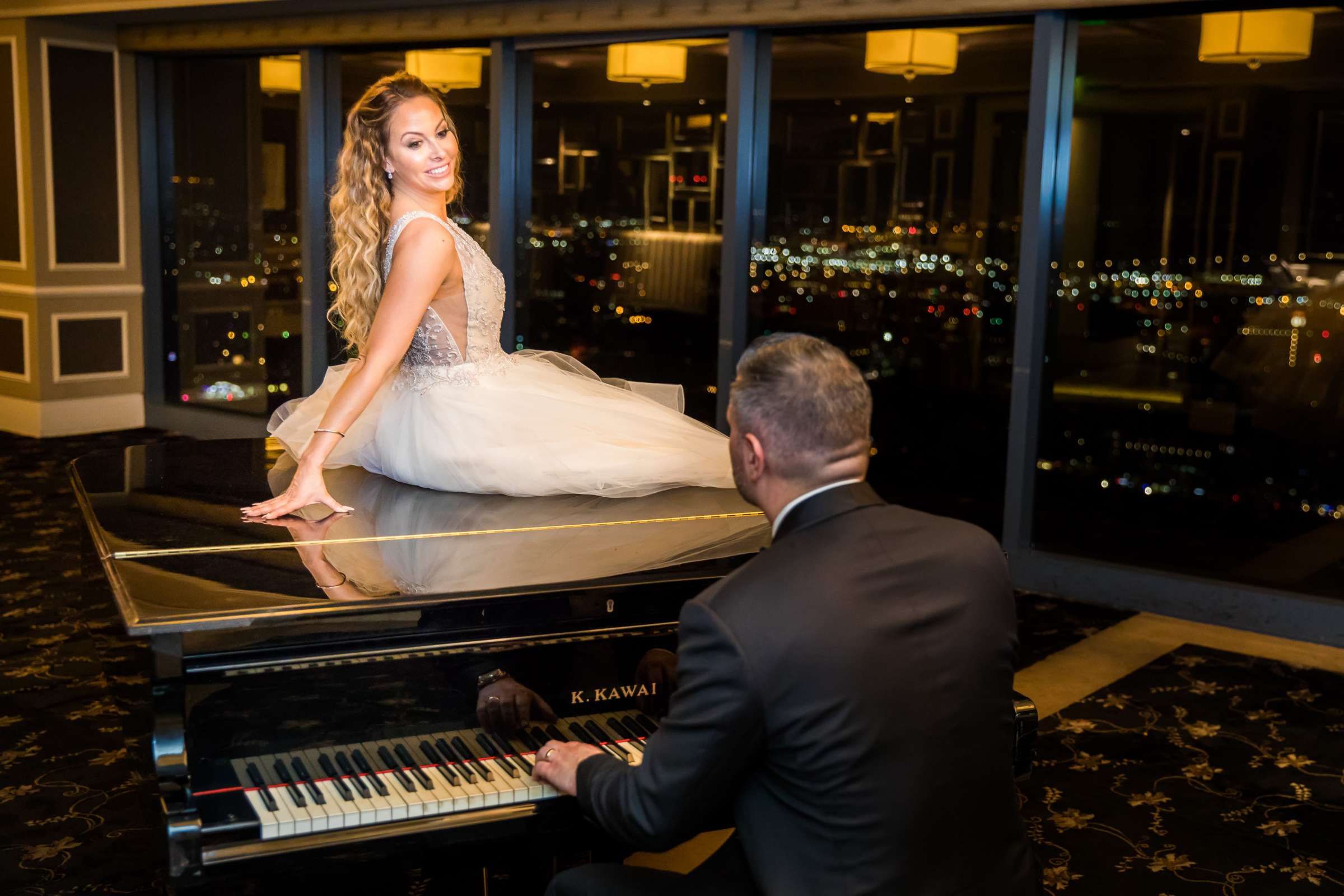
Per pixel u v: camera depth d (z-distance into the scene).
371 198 2.53
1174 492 4.78
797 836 1.50
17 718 3.61
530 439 2.68
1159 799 3.20
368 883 2.27
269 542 2.18
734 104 5.53
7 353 7.89
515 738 1.92
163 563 2.02
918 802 1.49
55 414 7.82
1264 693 3.96
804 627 1.48
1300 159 4.40
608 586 1.95
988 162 5.38
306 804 1.72
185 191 7.93
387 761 1.83
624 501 2.65
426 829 1.73
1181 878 2.80
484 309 2.71
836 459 1.61
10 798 3.10
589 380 3.00
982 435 5.84
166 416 8.10
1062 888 2.74
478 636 1.89
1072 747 3.52
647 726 2.02
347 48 7.07
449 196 2.64
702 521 2.44
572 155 6.18
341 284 2.59
